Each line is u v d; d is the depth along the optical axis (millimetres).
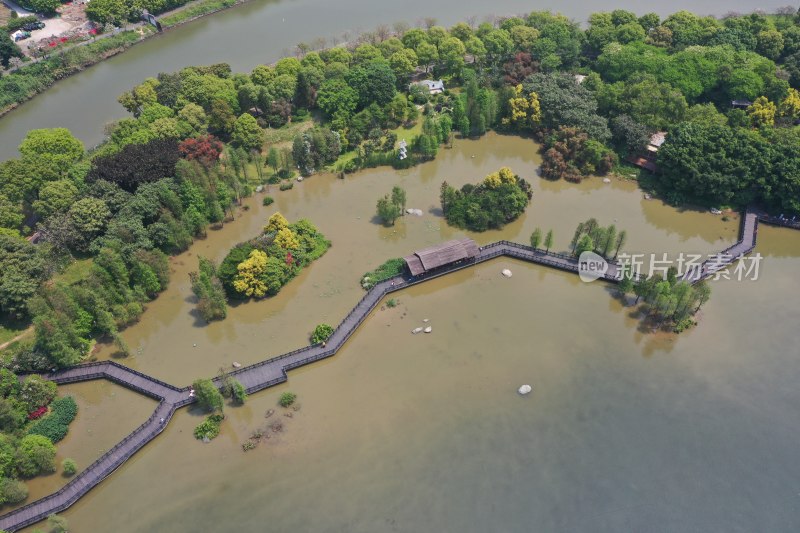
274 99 154750
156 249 110500
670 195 128875
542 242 118688
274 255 110062
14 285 99125
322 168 142625
